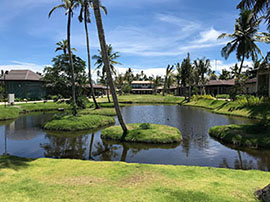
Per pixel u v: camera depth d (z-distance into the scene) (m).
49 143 10.48
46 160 6.68
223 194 3.87
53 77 18.38
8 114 20.38
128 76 95.06
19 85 38.97
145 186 4.31
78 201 3.62
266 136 9.83
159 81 90.81
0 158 6.80
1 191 4.07
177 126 15.62
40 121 18.30
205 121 18.12
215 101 32.00
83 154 8.64
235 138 10.21
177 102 45.97
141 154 8.60
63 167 5.84
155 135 10.72
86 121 15.07
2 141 10.98
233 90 29.03
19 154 8.74
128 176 5.00
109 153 8.76
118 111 11.25
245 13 25.48
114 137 10.98
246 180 4.77
